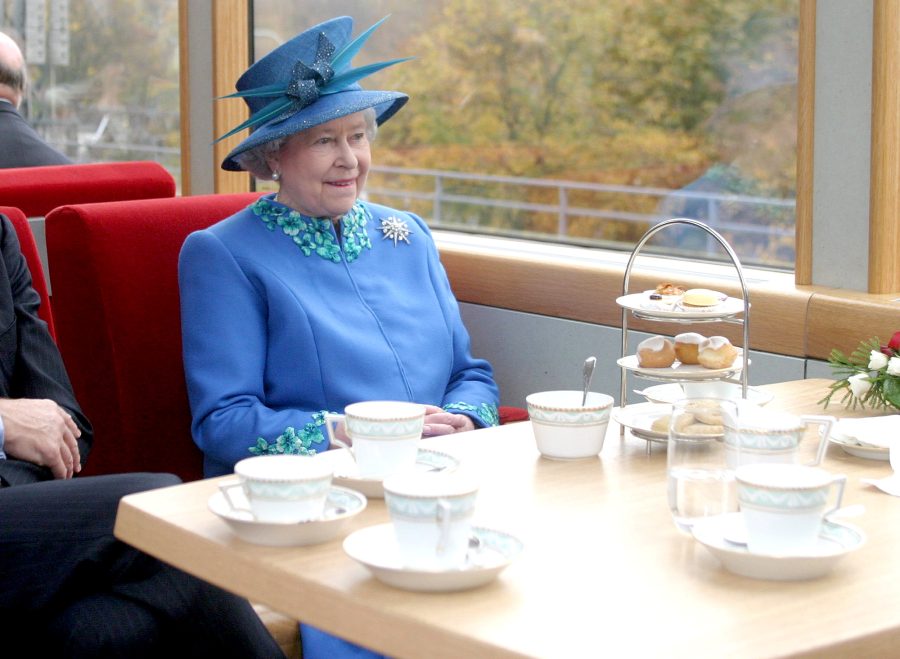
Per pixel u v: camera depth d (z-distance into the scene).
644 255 2.61
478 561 1.09
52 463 1.84
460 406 2.09
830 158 2.12
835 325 2.06
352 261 2.14
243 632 1.57
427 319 2.17
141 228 2.19
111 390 2.16
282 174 2.11
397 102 2.24
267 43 3.16
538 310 2.57
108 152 3.55
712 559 1.13
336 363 2.03
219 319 2.00
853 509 1.19
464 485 1.08
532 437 1.60
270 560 1.12
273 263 2.05
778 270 2.41
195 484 1.35
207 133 3.16
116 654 1.51
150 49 3.39
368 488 1.30
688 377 1.54
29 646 1.58
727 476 1.19
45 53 3.67
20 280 1.99
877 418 1.55
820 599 1.03
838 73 2.08
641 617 0.99
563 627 0.96
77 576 1.58
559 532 1.21
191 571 1.20
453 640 0.96
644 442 1.57
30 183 2.48
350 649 1.64
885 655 0.97
